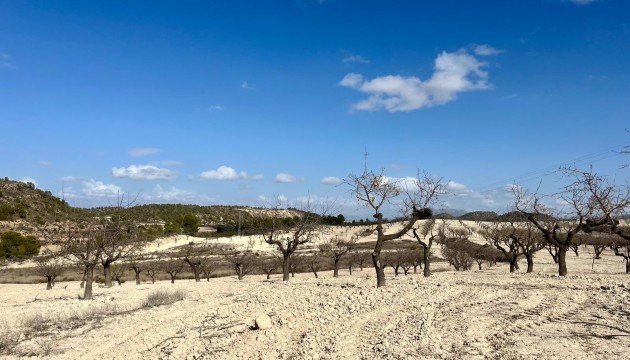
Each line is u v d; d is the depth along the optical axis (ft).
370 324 50.88
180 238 300.81
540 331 42.16
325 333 48.24
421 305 58.85
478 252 195.00
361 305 61.93
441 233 208.13
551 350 35.70
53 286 153.07
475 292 67.31
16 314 79.51
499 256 197.88
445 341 40.34
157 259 229.25
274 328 53.42
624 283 68.64
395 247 260.62
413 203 86.79
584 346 36.58
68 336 60.80
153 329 61.26
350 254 223.71
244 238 308.19
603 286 66.74
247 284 117.39
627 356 33.40
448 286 74.95
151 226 320.91
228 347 47.57
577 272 117.91
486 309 53.67
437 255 239.30
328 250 207.62
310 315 58.75
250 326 56.65
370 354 38.81
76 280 183.01
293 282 110.93
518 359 33.78
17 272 200.54
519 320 47.11
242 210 562.25
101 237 106.42
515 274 99.19
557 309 52.34
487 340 40.06
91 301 94.07
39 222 306.35
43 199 377.50
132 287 127.03
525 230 132.87
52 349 54.39
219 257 240.12
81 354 51.75
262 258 232.32
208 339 52.16
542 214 102.27
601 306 53.01
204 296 93.66
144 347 52.26
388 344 40.93
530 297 60.75
